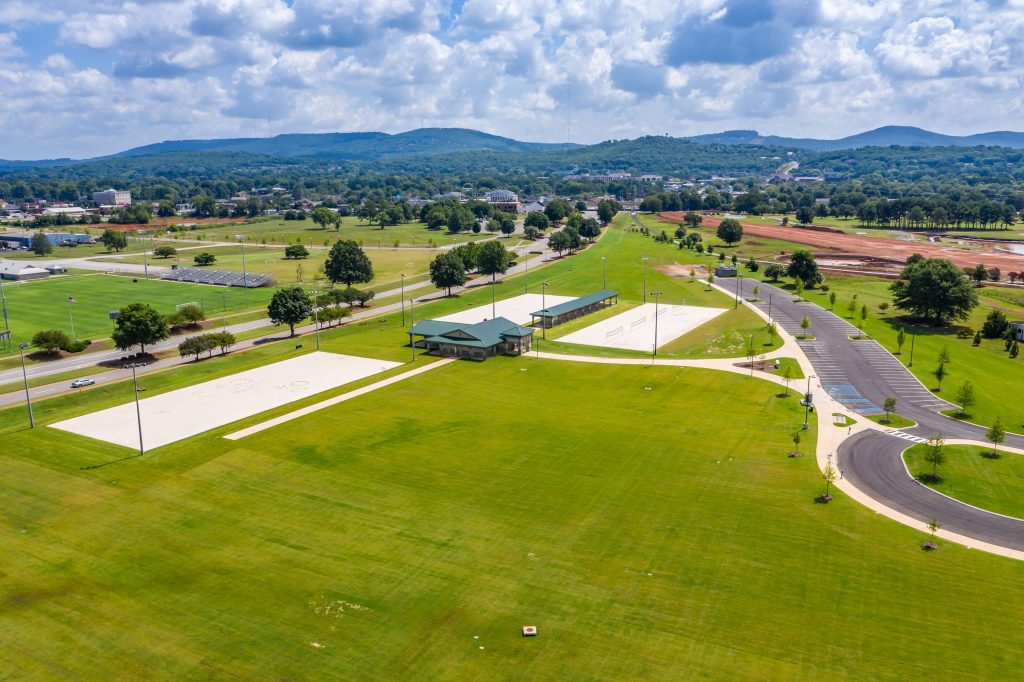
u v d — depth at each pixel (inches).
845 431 3651.6
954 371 4726.9
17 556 2536.9
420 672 1919.3
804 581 2315.5
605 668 1924.2
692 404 4094.5
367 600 2242.9
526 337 5388.8
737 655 1967.3
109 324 6540.4
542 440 3565.5
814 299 7130.9
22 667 1964.8
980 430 3678.6
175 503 2913.4
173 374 4904.0
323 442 3545.8
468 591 2284.7
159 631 2111.2
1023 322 5930.1
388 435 3641.7
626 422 3814.0
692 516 2763.3
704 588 2283.5
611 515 2775.6
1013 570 2373.3
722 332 5861.2
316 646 2031.3
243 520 2765.7
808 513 2778.1
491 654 1987.0
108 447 3501.5
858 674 1884.8
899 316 6417.3
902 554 2479.1
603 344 5625.0
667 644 2017.7
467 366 4958.2
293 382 4618.6
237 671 1936.5
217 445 3508.9
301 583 2342.5
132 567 2453.2
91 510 2861.7
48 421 3895.2
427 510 2832.2
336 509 2847.0
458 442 3545.8
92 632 2112.5
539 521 2733.8
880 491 2972.4
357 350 5482.3
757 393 4256.9
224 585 2337.6
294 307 6023.6
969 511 2797.7
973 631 2057.1
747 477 3112.7
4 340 5821.9
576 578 2348.7
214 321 6766.7
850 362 4869.6
